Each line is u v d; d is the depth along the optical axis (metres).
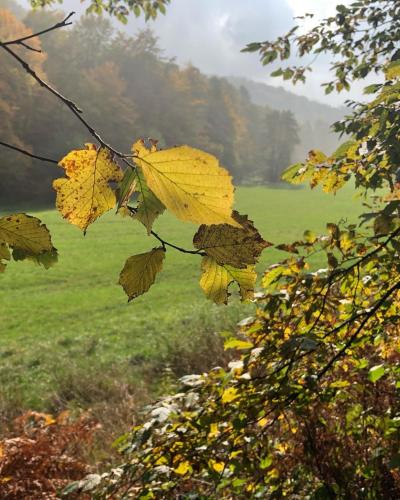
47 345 14.54
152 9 4.80
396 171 2.13
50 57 51.59
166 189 0.45
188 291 22.27
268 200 61.38
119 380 9.57
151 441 2.41
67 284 24.86
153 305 19.97
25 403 9.34
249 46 3.90
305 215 49.72
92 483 2.36
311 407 2.47
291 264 2.51
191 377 2.62
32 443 4.39
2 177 46.94
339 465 2.49
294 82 4.04
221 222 0.44
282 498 2.43
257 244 0.60
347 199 63.41
